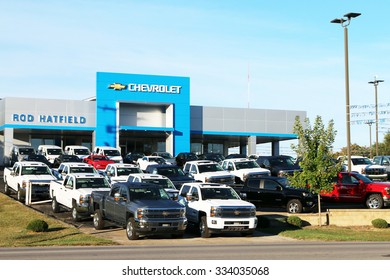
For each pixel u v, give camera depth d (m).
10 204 30.62
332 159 27.59
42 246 19.83
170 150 64.00
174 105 64.88
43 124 60.78
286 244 20.53
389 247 19.23
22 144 67.69
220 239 22.08
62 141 70.25
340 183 30.77
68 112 61.66
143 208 20.62
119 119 63.72
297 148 27.83
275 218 26.78
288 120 71.44
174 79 65.00
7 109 59.81
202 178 34.28
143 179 26.91
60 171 34.53
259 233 24.25
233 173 36.47
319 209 27.45
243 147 82.50
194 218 23.03
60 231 23.42
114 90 62.41
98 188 26.52
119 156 51.03
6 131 59.78
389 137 90.44
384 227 27.22
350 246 19.64
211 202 22.38
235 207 22.08
